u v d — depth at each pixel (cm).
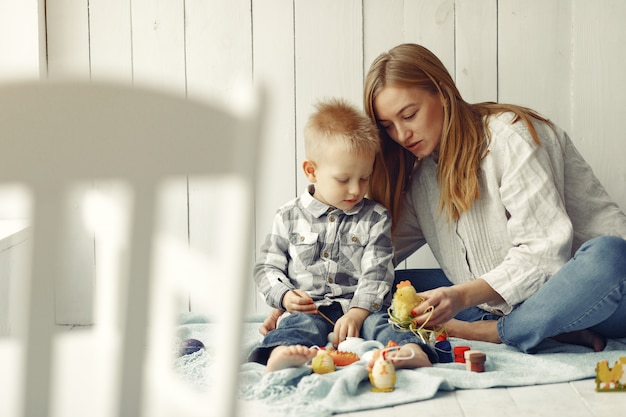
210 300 65
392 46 213
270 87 59
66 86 57
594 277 152
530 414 126
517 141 172
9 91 57
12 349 99
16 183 57
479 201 175
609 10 211
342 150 170
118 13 214
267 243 181
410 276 197
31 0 208
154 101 57
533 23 212
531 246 167
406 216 192
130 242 58
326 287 175
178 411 73
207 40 214
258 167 59
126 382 60
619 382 136
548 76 213
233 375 64
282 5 213
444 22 212
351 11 213
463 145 174
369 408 129
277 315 177
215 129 58
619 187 215
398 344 155
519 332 159
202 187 215
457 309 160
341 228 178
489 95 214
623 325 164
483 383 139
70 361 90
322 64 214
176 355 159
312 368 144
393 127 178
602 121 214
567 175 184
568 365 148
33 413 60
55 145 57
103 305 90
